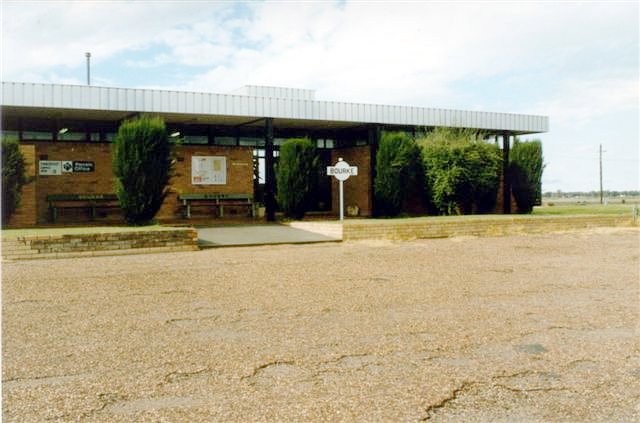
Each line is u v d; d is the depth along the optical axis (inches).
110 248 528.4
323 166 1162.0
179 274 407.8
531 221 792.3
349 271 425.7
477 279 390.3
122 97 812.6
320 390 178.9
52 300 312.8
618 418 160.9
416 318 273.6
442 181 999.6
